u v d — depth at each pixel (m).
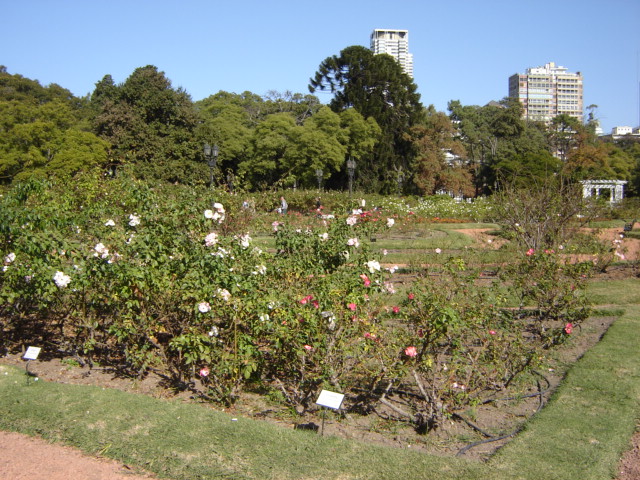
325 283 4.57
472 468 3.32
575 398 4.54
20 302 5.67
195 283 4.45
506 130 55.00
